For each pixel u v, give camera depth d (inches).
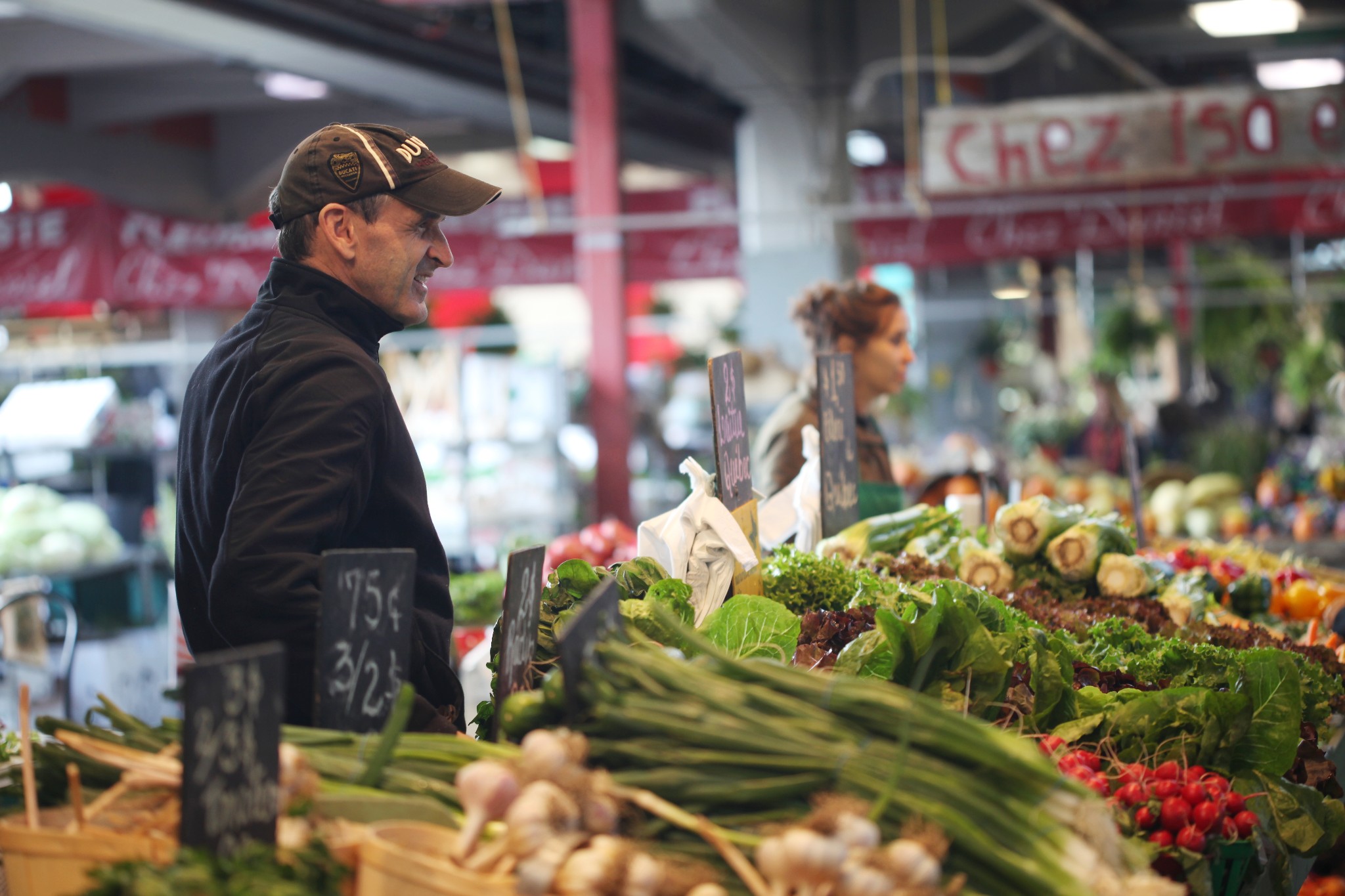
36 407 326.6
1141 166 267.4
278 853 47.6
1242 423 372.8
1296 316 448.8
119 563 296.4
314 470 67.1
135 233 348.5
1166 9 445.7
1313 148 261.6
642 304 602.5
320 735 55.7
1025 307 603.2
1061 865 49.5
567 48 421.7
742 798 51.5
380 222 74.8
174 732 56.3
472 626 189.8
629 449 352.2
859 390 137.0
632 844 48.5
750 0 359.3
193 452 74.6
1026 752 52.6
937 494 177.0
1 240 349.4
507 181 610.5
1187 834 65.4
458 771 54.9
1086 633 98.2
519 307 872.3
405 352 335.6
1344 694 93.8
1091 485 300.8
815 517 115.6
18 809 54.9
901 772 50.9
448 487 282.4
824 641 83.2
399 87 364.8
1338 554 239.1
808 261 391.5
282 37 298.5
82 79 401.1
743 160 413.7
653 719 53.9
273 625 64.2
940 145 276.2
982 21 402.3
